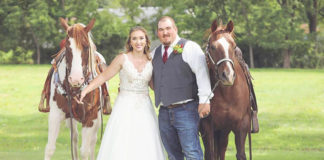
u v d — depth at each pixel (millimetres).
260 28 38656
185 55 4773
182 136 4785
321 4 42375
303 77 28344
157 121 5105
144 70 4918
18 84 22969
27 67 33969
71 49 5199
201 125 5551
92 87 4980
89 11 40719
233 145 10688
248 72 5883
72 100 5617
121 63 4922
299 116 15375
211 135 5457
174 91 4773
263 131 12766
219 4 40438
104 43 41750
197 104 4891
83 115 5746
